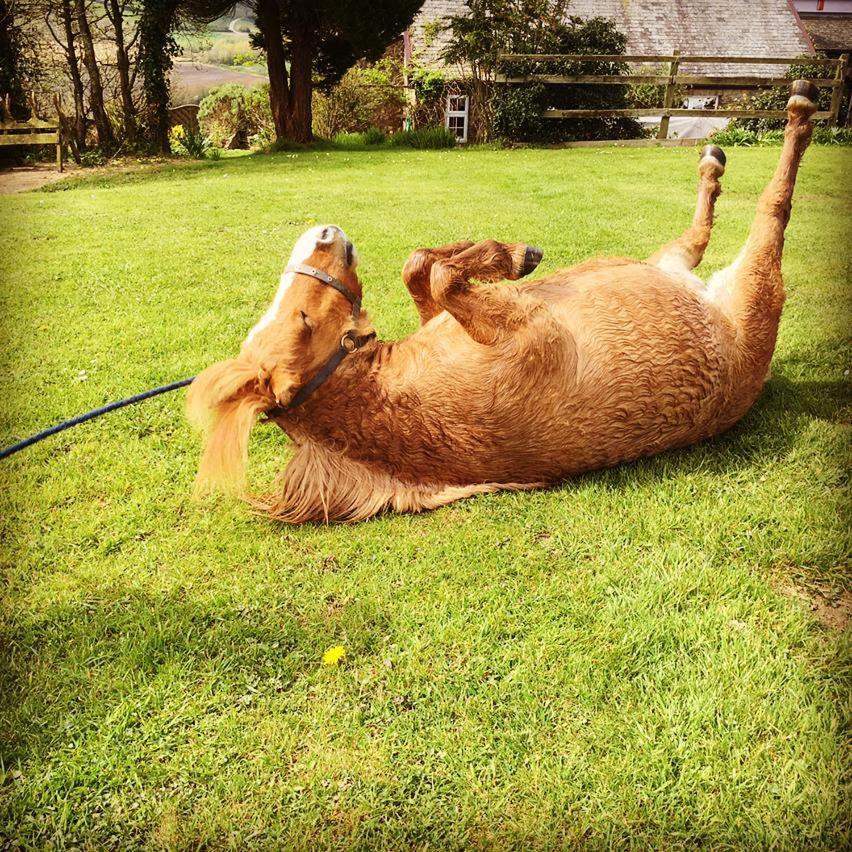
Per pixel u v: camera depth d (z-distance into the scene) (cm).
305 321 307
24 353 538
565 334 324
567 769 230
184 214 984
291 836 219
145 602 305
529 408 329
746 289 357
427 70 2300
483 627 283
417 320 550
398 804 226
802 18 3669
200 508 365
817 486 349
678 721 243
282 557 327
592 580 304
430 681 265
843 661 261
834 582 298
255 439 425
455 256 321
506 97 1873
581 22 2047
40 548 339
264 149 2033
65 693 264
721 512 335
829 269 669
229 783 233
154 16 1811
